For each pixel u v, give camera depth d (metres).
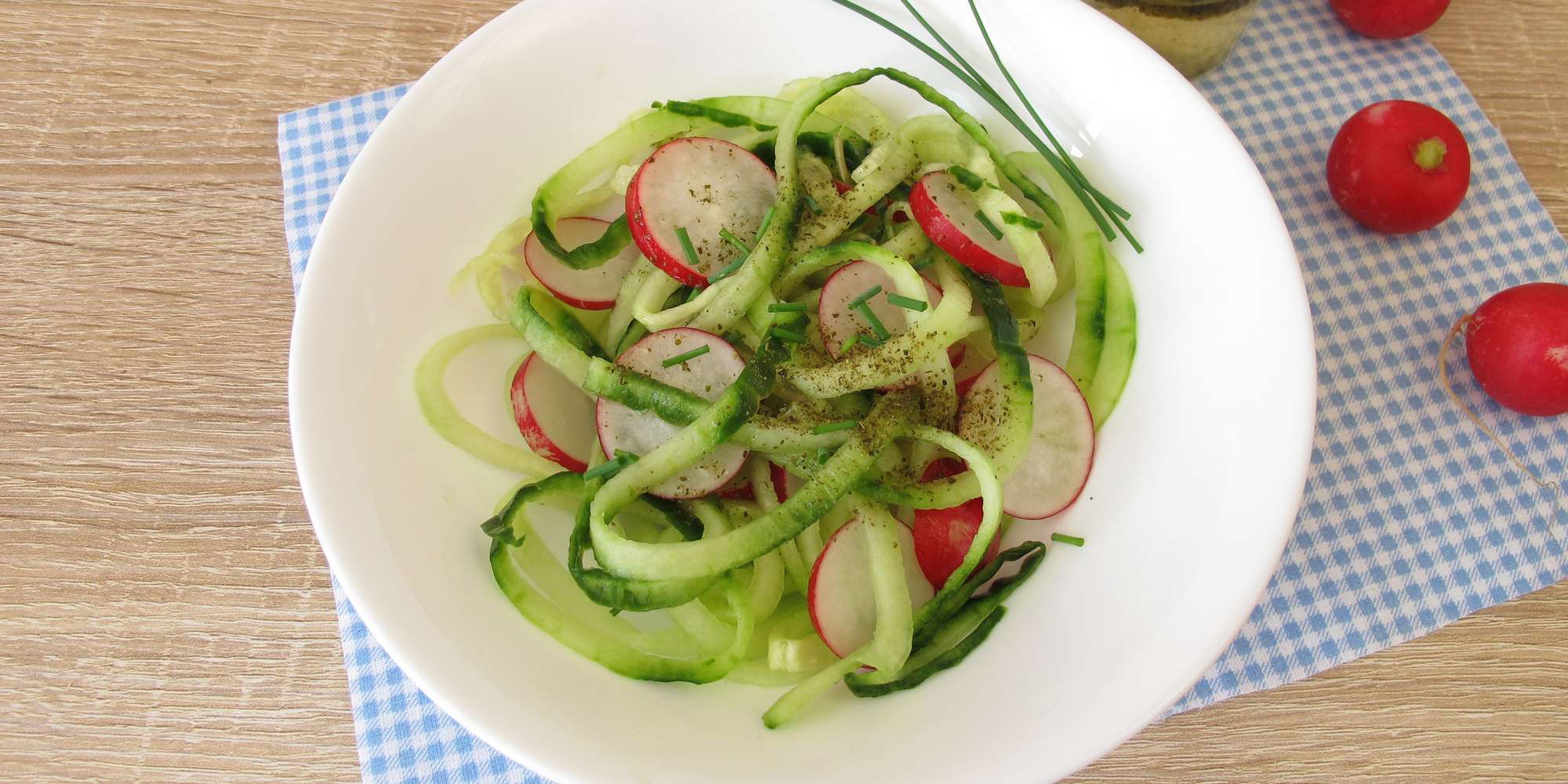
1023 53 0.28
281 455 0.32
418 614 0.25
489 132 0.29
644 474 0.26
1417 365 0.31
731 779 0.24
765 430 0.27
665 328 0.28
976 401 0.27
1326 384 0.31
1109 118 0.28
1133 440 0.27
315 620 0.30
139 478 0.32
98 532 0.31
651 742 0.24
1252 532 0.25
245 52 0.36
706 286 0.28
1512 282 0.32
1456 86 0.34
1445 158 0.31
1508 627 0.29
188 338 0.33
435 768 0.28
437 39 0.36
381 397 0.27
